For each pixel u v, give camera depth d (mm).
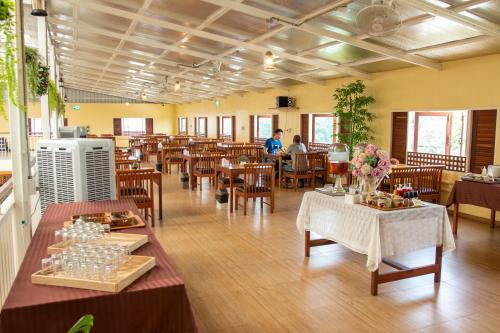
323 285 3527
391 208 3354
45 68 4402
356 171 3713
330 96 9195
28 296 1528
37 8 3092
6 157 7570
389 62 6820
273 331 2748
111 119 20656
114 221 2479
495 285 3570
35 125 11727
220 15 5609
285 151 9570
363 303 3188
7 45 2584
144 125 21375
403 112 7340
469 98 6039
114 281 1590
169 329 1633
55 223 2549
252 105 13188
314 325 2834
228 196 7051
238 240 4848
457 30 4898
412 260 4207
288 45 6660
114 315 1564
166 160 10609
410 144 7293
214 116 16688
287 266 3984
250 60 8430
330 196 3924
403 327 2814
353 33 5547
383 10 3330
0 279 2539
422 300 3250
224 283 3559
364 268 3943
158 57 9547
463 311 3064
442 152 7348
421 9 4199
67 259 1692
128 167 6777
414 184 6016
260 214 6207
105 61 11008
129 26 7090
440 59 6277
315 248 4562
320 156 8914
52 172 3463
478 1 3979
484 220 5945
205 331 2732
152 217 5492
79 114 20078
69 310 1502
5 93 2762
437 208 3500
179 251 4426
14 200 3135
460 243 4824
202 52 8203
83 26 7371
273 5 4902
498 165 5242
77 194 3373
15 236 3137
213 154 8359
